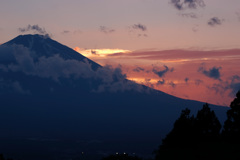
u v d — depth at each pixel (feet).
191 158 208.74
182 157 212.43
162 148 239.30
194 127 246.88
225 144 212.23
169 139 241.35
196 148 218.59
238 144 210.38
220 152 201.16
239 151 198.08
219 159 196.54
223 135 246.47
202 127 250.37
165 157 219.41
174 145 237.25
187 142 237.25
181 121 245.65
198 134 242.99
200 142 235.61
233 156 193.98
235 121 247.70
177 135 240.53
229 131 246.47
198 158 206.18
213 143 220.84
